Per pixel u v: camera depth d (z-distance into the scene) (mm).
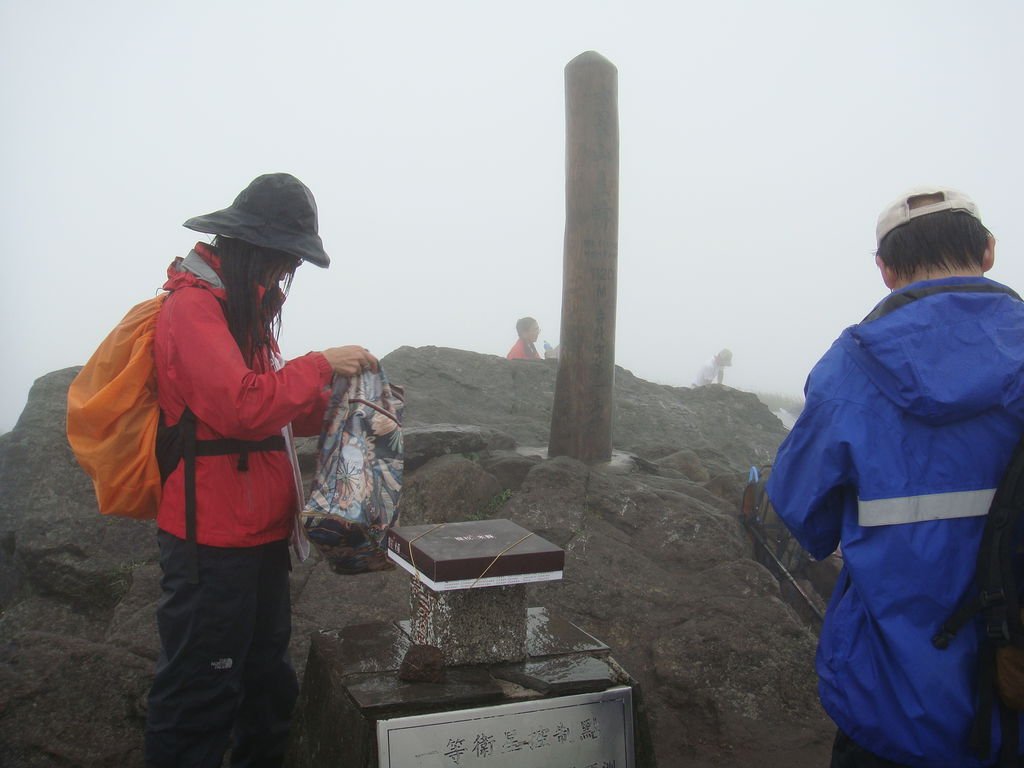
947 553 1641
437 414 5945
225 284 2318
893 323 1688
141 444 2271
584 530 4141
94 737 2918
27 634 3164
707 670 3404
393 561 2516
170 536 2289
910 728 1636
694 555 4066
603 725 2178
